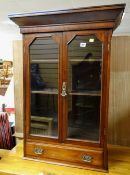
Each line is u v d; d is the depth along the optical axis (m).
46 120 1.49
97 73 1.37
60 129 1.43
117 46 1.69
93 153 1.36
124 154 1.58
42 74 1.46
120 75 1.71
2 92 3.48
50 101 1.48
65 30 1.34
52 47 1.41
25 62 1.45
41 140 1.48
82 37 1.33
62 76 1.39
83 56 1.36
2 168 1.38
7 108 2.31
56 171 1.34
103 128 1.33
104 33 1.27
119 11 1.18
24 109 1.49
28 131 1.50
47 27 1.37
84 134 1.41
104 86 1.31
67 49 1.36
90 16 1.24
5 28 3.86
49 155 1.46
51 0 2.01
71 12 1.24
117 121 1.76
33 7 2.27
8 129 2.02
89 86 1.39
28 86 1.47
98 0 1.95
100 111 1.34
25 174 1.31
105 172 1.33
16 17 1.34
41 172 1.33
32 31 1.40
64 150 1.42
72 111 1.43
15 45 1.95
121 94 1.73
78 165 1.39
